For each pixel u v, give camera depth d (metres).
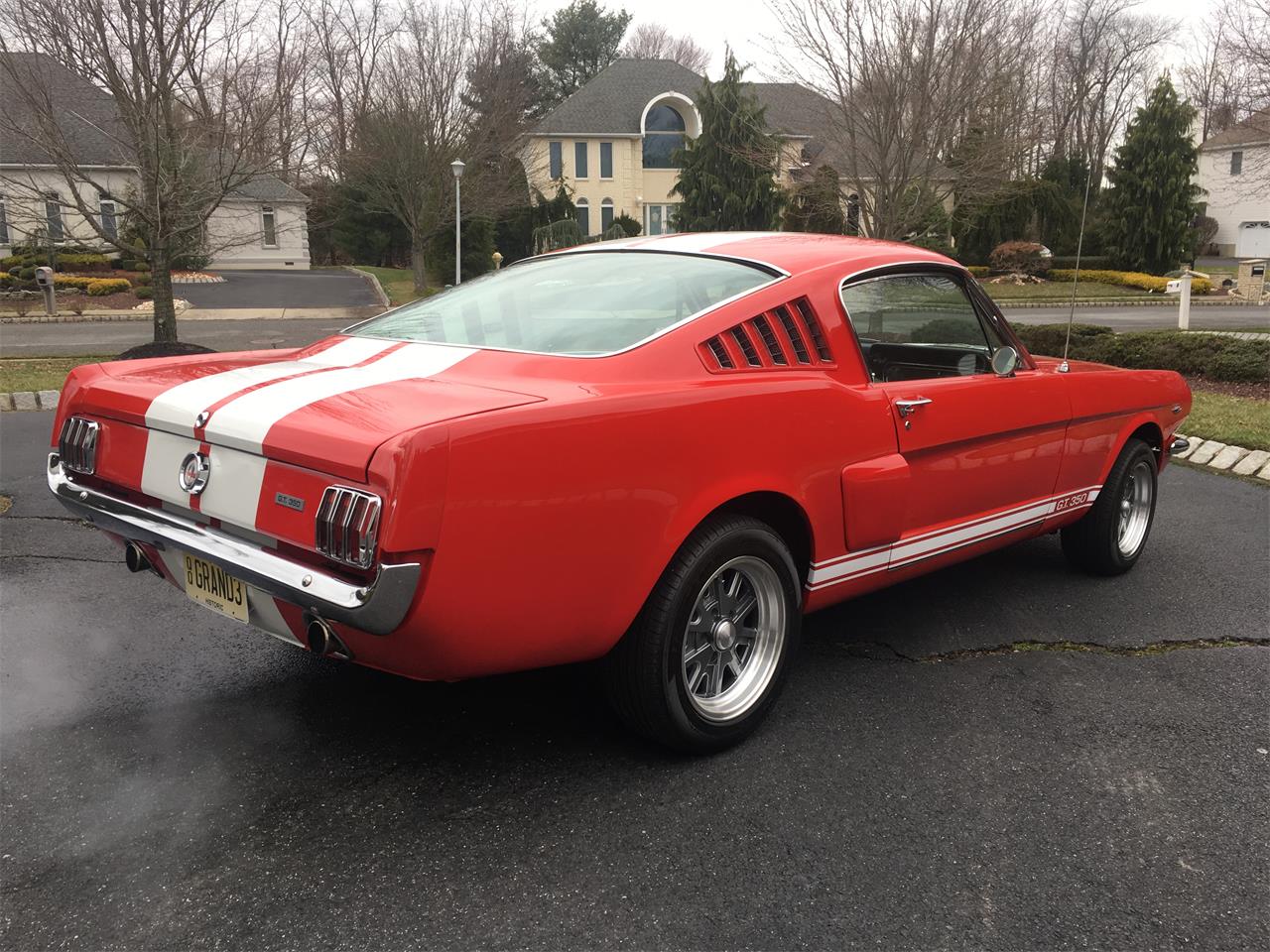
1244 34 16.86
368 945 2.04
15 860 2.29
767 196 32.50
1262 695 3.35
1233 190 50.59
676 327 2.79
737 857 2.37
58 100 12.38
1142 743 3.00
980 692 3.34
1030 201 35.47
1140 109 35.56
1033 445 3.84
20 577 4.28
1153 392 4.58
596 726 3.04
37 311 23.47
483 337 2.98
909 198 15.30
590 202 44.00
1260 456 6.97
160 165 12.02
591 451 2.35
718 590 2.84
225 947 2.02
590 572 2.39
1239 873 2.37
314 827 2.45
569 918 2.14
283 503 2.27
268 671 3.38
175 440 2.57
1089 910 2.21
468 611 2.21
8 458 6.59
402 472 2.04
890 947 2.08
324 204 38.59
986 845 2.46
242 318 23.45
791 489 2.87
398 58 29.78
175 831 2.42
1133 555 4.66
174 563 2.81
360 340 3.28
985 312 3.86
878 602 4.25
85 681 3.27
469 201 31.36
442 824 2.48
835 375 3.11
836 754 2.90
